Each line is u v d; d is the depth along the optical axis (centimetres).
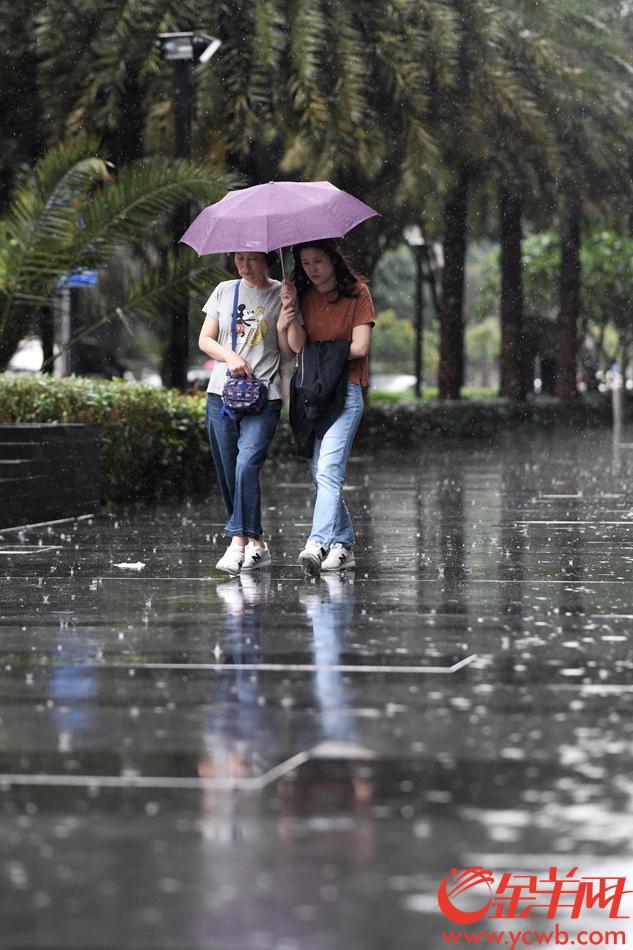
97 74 5303
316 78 5534
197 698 1262
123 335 8575
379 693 1277
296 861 816
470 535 2783
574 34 7262
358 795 948
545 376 15525
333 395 2175
